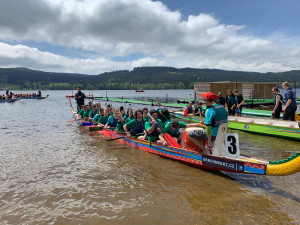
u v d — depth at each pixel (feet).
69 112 73.05
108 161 20.85
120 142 28.58
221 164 16.12
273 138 30.96
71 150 24.99
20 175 17.54
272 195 13.65
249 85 93.50
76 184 15.72
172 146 20.72
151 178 16.67
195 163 18.29
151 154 22.98
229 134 16.66
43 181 16.31
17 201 13.37
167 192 14.34
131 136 26.81
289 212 11.68
